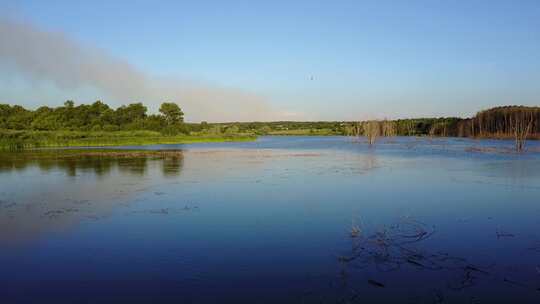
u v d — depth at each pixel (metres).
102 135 94.62
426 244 13.04
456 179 27.75
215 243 13.49
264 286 9.91
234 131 149.38
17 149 67.75
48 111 115.81
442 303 8.79
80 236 14.55
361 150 61.44
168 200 21.05
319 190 23.69
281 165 38.62
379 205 19.33
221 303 9.05
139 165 39.19
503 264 11.12
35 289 10.05
